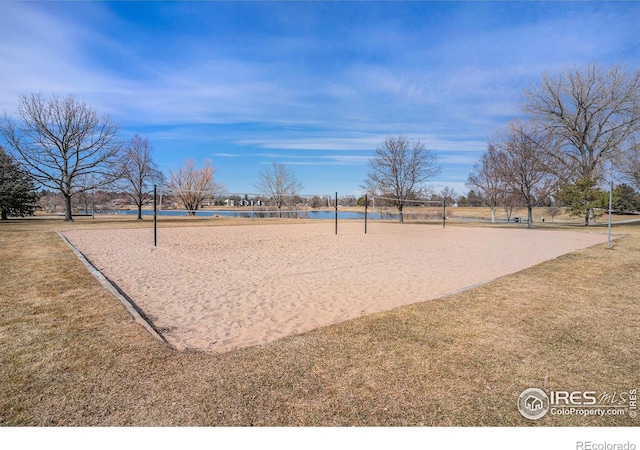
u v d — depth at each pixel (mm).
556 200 18969
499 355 2607
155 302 4168
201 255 8070
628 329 3127
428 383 2207
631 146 18500
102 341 2783
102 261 7027
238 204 37062
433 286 5027
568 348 2730
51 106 22109
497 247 9734
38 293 4152
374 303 4172
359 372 2336
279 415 1884
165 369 2350
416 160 24688
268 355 2596
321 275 5812
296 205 38250
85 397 2016
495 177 23703
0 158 24859
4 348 2631
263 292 4684
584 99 19078
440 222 25969
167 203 34938
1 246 8516
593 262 6547
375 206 28328
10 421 1811
